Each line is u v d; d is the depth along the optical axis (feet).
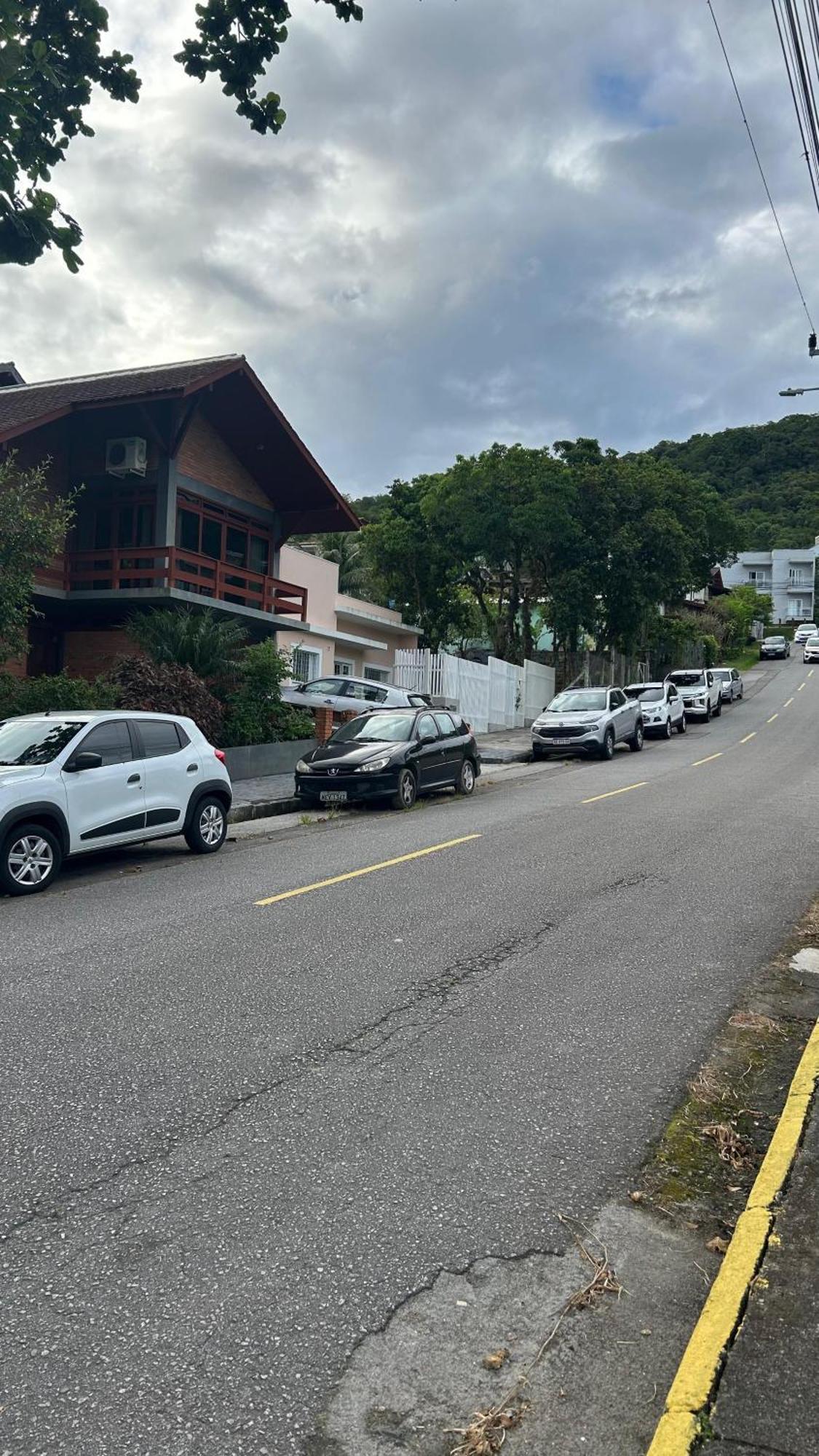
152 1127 13.46
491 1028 17.38
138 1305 9.73
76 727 32.35
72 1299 9.80
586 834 37.76
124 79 21.94
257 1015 17.80
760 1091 15.19
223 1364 8.94
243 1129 13.42
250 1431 8.18
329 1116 13.87
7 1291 9.93
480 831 38.86
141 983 19.57
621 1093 14.89
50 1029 16.99
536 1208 11.69
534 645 143.84
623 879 29.53
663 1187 12.30
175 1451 7.95
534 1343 9.36
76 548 67.51
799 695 149.79
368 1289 10.09
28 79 20.48
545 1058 16.14
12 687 46.73
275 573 79.05
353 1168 12.45
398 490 124.98
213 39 21.99
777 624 334.65
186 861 34.40
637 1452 8.00
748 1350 8.75
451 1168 12.53
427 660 89.81
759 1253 10.19
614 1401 8.59
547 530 110.63
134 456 63.00
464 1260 10.62
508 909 25.79
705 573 146.30
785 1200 11.18
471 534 111.55
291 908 25.93
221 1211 11.42
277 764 59.21
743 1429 7.83
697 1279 10.44
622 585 115.34
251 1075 15.17
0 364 76.07
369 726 52.16
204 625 57.82
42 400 64.54
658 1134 13.65
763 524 361.71
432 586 123.03
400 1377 8.85
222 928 23.88
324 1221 11.27
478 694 96.48
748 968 21.12
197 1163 12.52
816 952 22.31
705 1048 16.79
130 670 51.52
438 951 21.97
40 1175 12.18
